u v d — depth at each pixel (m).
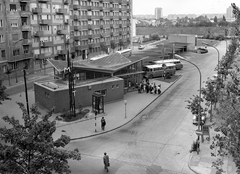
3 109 39.78
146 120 35.06
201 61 81.94
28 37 65.50
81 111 37.19
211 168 22.53
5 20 59.12
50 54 74.19
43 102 39.34
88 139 29.38
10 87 53.75
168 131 31.23
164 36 169.75
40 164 15.60
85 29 94.75
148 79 55.22
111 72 43.91
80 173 22.31
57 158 16.09
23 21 64.31
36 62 70.19
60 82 41.97
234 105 17.78
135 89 49.84
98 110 36.56
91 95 40.16
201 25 194.50
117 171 22.70
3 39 59.41
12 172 14.98
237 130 15.83
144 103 41.94
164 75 58.12
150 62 66.38
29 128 16.55
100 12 103.88
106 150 26.67
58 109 37.09
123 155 25.56
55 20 75.94
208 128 30.08
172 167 23.25
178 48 93.25
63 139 17.38
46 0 71.81
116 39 116.00
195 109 30.47
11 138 15.57
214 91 33.31
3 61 59.56
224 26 177.00
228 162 23.38
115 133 30.95
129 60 49.94
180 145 27.50
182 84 55.12
